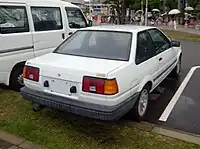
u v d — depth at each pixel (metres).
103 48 4.30
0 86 5.80
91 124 4.14
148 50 4.73
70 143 3.59
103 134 3.85
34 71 3.90
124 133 3.90
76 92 3.56
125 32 4.52
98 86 3.40
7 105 4.79
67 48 4.56
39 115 4.41
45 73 3.79
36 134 3.79
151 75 4.62
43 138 3.69
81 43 4.55
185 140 3.76
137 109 4.26
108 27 4.86
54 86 3.74
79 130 3.95
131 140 3.71
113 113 3.41
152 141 3.70
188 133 4.01
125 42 4.32
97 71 3.47
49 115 4.42
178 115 4.73
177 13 35.50
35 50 5.88
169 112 4.85
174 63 6.57
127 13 42.34
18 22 5.49
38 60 4.05
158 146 3.58
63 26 6.69
